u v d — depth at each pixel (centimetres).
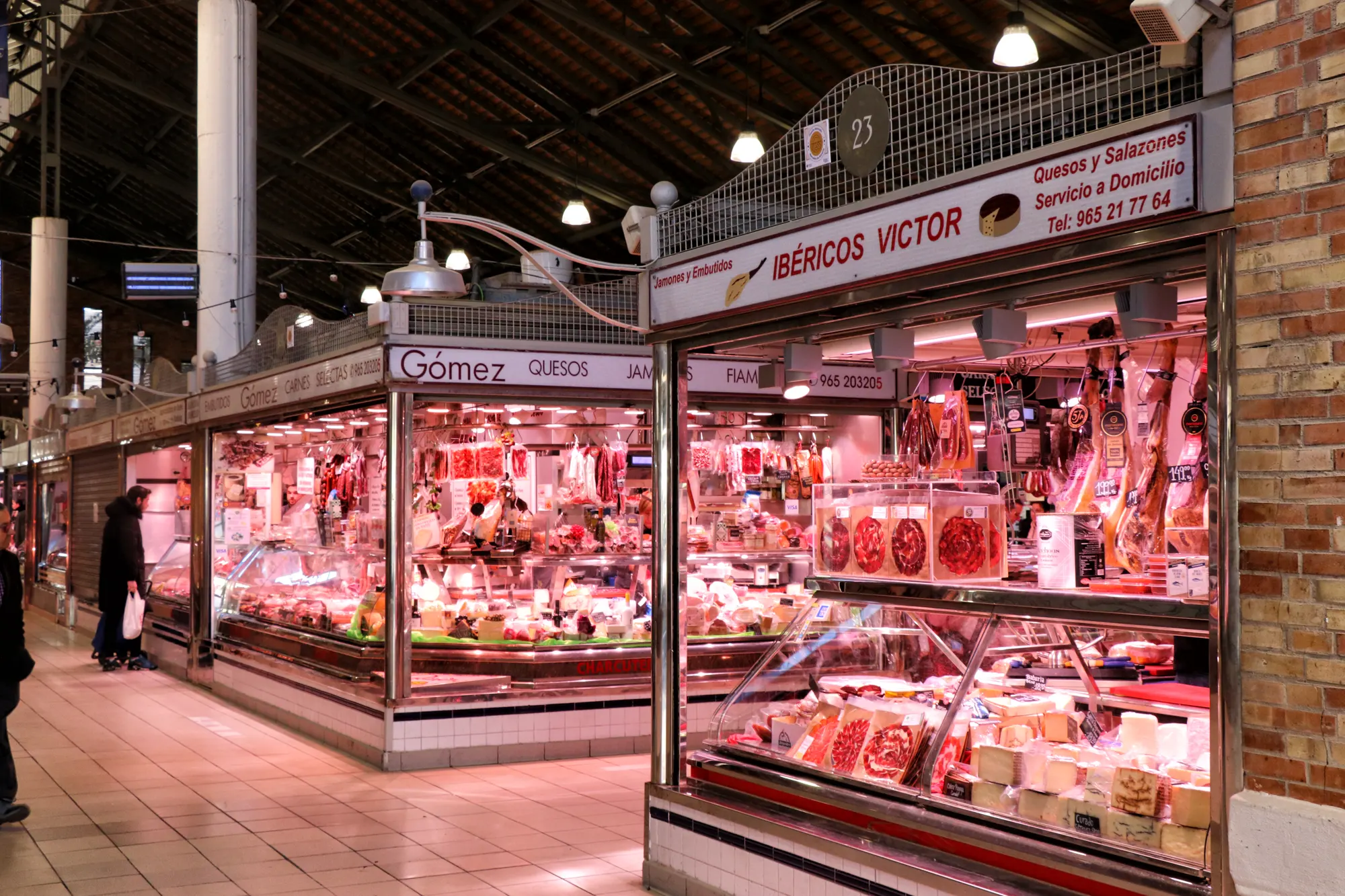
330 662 818
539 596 824
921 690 449
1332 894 273
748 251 461
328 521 929
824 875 410
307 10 1673
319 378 830
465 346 742
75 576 1605
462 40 1553
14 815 591
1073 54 1157
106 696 1026
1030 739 389
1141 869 329
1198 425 356
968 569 415
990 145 371
